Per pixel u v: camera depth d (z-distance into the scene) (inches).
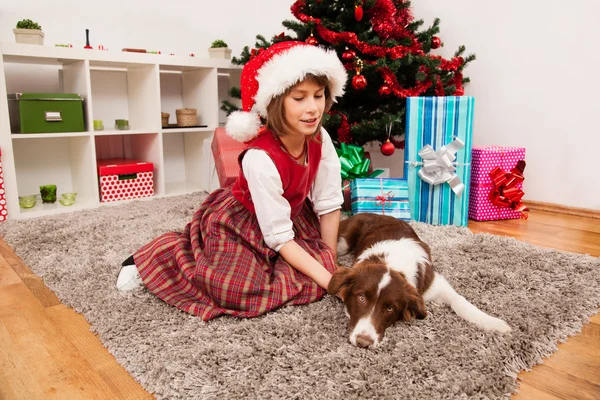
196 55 140.5
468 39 112.3
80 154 109.6
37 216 96.8
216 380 39.3
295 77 48.2
